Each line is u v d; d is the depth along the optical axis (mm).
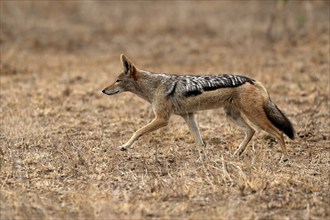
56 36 45625
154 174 18328
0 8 50156
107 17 51781
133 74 20812
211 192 16703
